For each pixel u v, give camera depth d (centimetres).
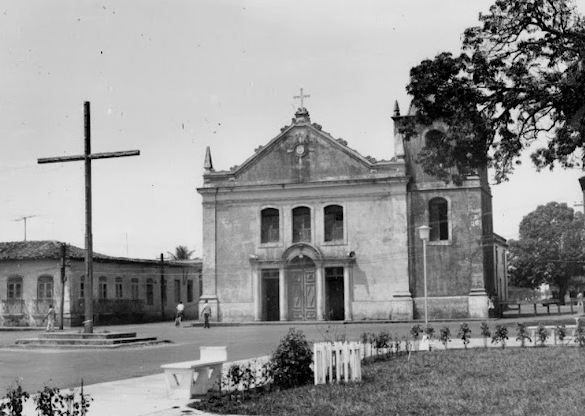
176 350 2712
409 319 4472
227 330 4109
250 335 3528
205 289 4853
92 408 1303
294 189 4762
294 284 4738
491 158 2184
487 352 2158
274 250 4766
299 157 4791
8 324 5309
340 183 4678
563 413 1112
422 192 4584
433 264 4509
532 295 12125
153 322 6028
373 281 4584
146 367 2089
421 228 2867
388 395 1359
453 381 1530
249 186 4831
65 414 1091
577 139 2092
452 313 4450
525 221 9231
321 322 4491
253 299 4766
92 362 2272
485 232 4659
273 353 1560
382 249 4591
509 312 6172
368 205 4650
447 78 2078
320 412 1192
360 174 4672
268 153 4853
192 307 6850
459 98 2072
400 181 4578
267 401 1319
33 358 2455
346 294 4609
